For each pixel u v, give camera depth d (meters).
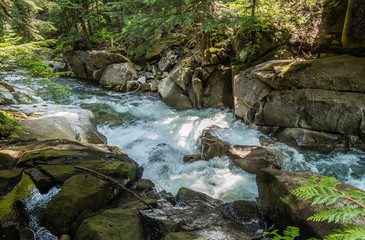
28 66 4.81
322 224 2.35
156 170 5.42
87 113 6.93
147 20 8.12
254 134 6.52
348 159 5.05
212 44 9.21
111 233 2.28
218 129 6.85
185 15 7.11
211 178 5.06
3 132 4.75
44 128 5.29
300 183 2.99
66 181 3.02
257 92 6.61
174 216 3.08
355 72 5.07
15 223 2.55
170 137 7.34
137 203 3.20
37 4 7.22
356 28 5.89
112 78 12.66
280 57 7.37
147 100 10.74
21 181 3.26
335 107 5.23
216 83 8.70
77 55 14.05
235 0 8.77
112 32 14.84
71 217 2.59
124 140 7.20
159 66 12.23
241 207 3.57
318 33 7.30
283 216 2.85
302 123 5.74
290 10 8.04
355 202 0.95
